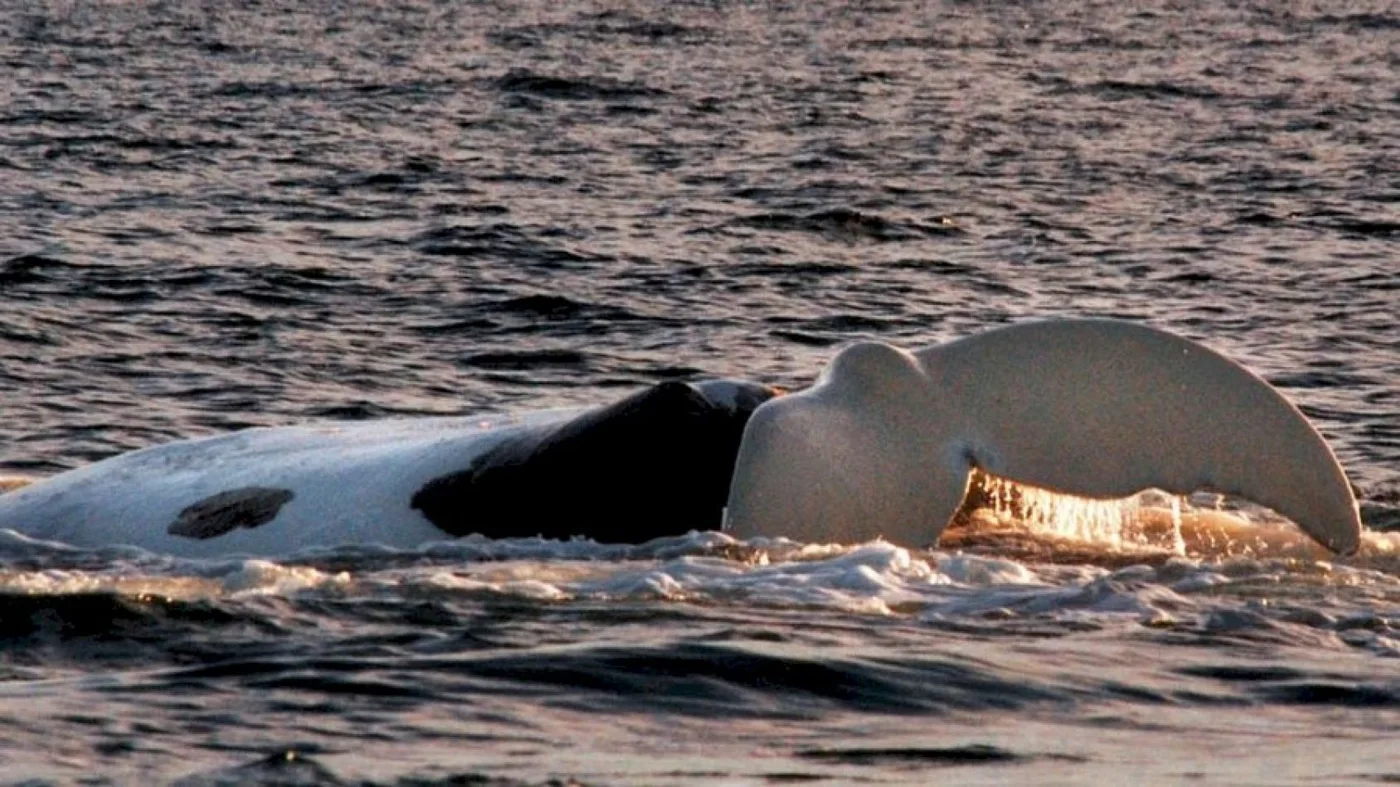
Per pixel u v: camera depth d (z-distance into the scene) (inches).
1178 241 4293.8
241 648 1136.8
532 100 7539.4
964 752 957.8
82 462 2203.5
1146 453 1339.8
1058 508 1486.2
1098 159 6058.1
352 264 3725.4
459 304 3316.9
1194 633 1198.9
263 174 5246.1
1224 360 1357.0
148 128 6259.8
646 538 1417.3
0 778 882.8
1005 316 3378.4
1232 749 973.8
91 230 4128.9
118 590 1267.2
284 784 876.6
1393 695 1080.2
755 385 1460.4
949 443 1348.4
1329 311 3378.4
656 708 1027.3
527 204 4739.2
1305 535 1493.6
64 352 2832.2
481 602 1250.6
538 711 1017.5
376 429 1615.4
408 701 1028.5
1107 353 1359.5
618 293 3462.1
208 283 3457.2
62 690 1044.5
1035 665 1117.1
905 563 1316.4
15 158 5408.5
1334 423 2388.0
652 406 1427.2
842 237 4291.3
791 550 1330.0
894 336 3179.1
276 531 1493.6
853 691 1062.4
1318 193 5236.2
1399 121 7362.2
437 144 6087.6
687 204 4808.1
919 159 6018.7
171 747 938.7
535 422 1531.7
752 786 892.6
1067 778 911.0
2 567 1444.4
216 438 1654.8
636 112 7224.4
